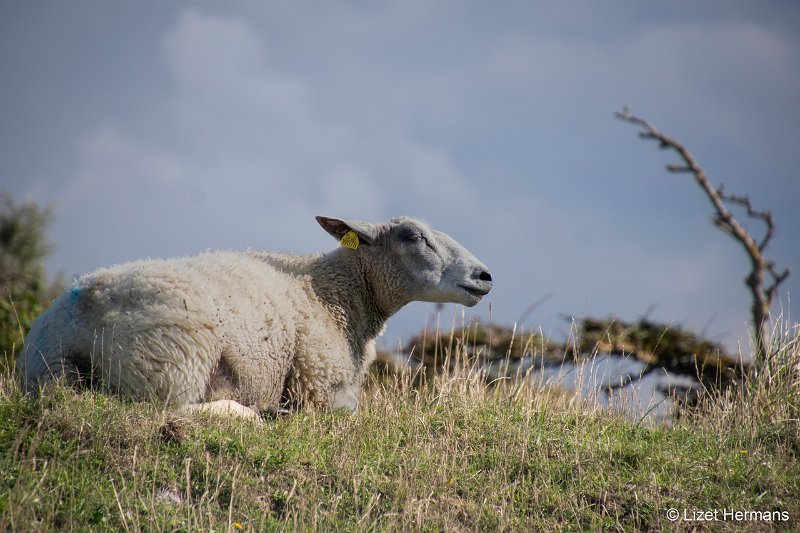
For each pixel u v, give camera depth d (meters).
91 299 17.42
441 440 17.84
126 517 14.20
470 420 18.86
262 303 18.86
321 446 17.11
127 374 17.05
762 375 21.03
